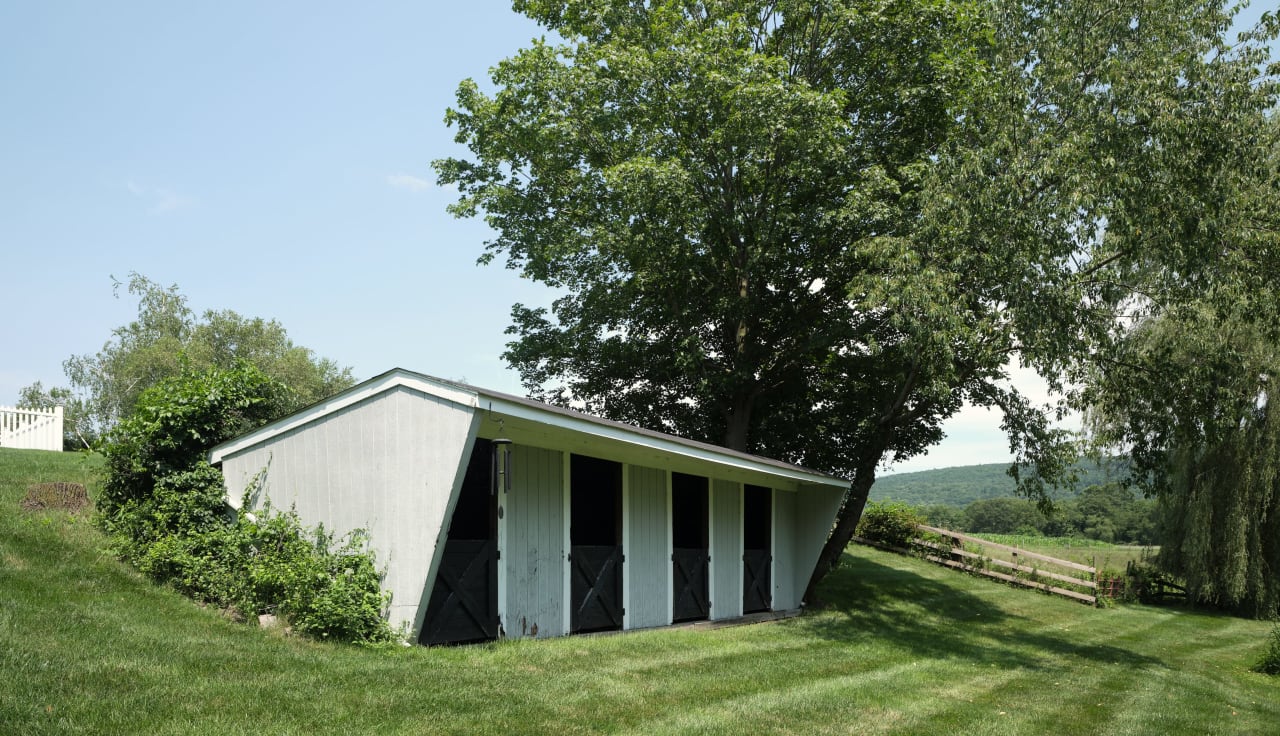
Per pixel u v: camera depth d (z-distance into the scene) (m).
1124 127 14.42
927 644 14.90
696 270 21.80
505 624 10.58
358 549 10.02
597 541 12.51
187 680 7.17
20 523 10.72
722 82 18.62
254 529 10.29
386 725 6.77
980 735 8.51
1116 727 9.46
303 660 8.23
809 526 18.22
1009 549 28.58
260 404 12.71
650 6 21.67
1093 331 15.01
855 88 21.25
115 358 42.97
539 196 22.70
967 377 18.23
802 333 22.88
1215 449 24.42
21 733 5.64
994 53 16.70
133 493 11.44
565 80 20.62
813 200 20.52
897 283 15.27
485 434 10.34
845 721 8.56
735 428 22.80
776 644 13.02
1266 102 14.55
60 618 8.16
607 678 9.24
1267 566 24.38
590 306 23.14
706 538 14.88
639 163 18.83
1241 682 14.49
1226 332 20.92
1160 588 27.86
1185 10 14.90
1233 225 15.05
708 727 7.77
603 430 10.48
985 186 14.93
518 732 7.04
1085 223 14.66
